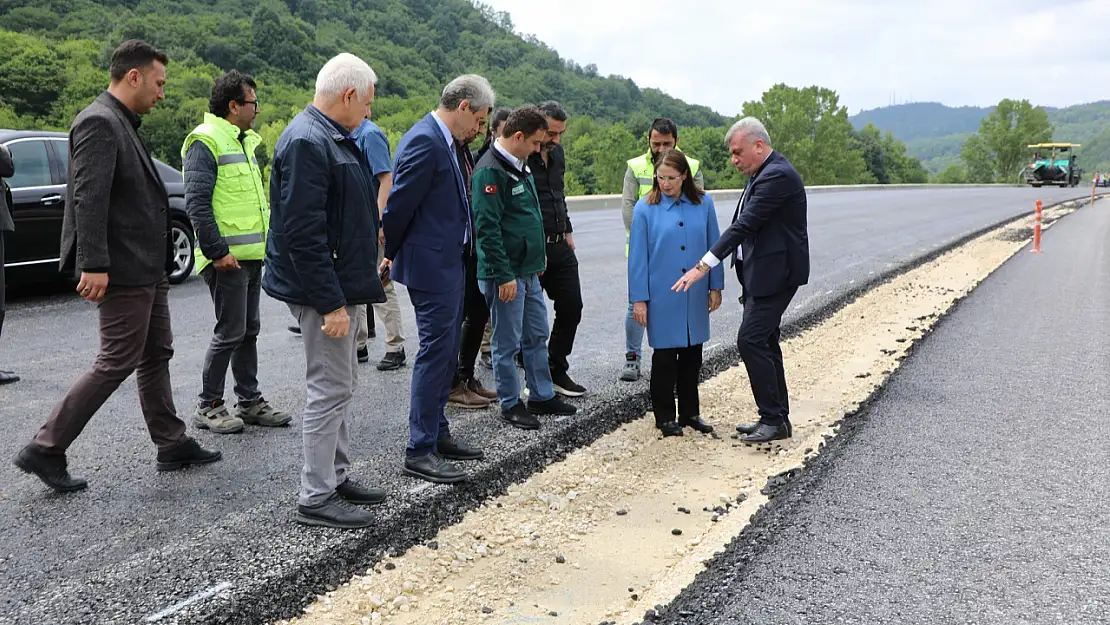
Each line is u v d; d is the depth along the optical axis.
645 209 4.66
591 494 3.97
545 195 4.84
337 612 2.85
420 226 3.67
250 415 4.53
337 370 3.25
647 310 4.68
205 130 4.21
